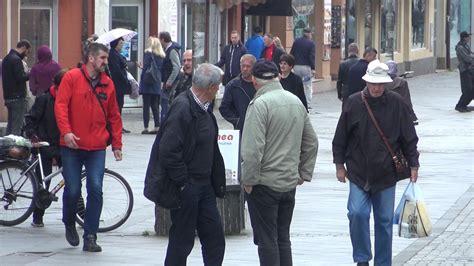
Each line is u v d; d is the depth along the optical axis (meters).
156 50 67.38
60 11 72.69
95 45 33.56
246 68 39.06
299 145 28.78
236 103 39.41
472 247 34.97
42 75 58.28
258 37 82.12
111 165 53.78
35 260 32.09
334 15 113.50
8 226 37.66
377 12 125.38
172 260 27.64
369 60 62.97
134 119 76.06
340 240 36.03
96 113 33.47
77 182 33.75
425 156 62.06
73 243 34.28
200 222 27.78
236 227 36.88
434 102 101.19
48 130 36.88
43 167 37.66
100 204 33.72
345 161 29.94
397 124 29.55
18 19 69.25
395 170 29.61
